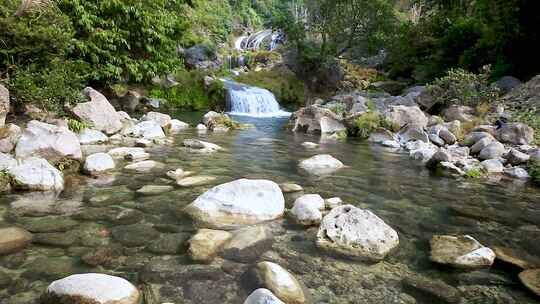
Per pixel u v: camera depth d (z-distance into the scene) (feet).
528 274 9.32
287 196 15.15
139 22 39.75
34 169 14.73
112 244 10.00
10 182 14.08
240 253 9.73
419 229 12.44
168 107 52.26
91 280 7.31
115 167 18.57
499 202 16.06
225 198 12.51
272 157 23.52
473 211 14.62
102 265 8.84
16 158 15.70
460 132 32.53
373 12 73.26
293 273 8.95
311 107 38.50
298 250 10.17
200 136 31.24
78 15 34.88
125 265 8.90
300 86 77.87
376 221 11.21
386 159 24.94
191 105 55.01
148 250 9.71
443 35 72.13
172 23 43.39
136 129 28.71
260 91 66.49
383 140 32.96
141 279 8.29
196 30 101.19
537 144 28.14
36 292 7.57
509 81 45.93
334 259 9.77
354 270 9.29
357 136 35.83
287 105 70.90
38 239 10.10
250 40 138.10
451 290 8.54
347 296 8.13
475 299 8.21
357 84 77.15
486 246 11.22
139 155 21.04
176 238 10.51
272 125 43.19
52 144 17.03
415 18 124.67
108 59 39.22
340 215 11.33
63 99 27.02
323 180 18.30
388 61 85.35
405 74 80.12
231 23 147.13
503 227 12.96
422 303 7.98
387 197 16.05
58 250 9.52
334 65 77.77
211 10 135.23
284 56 84.69
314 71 78.18
